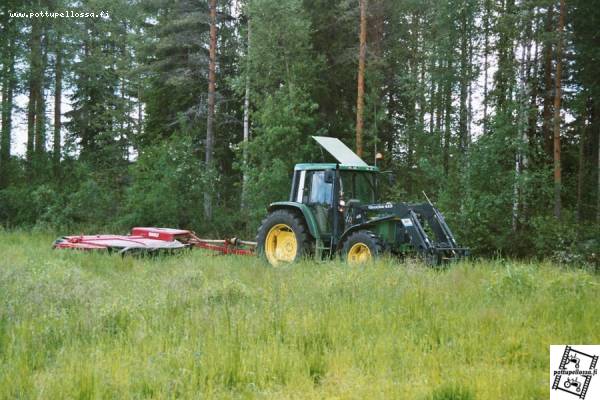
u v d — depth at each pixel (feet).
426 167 56.54
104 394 15.46
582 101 61.98
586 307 24.17
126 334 20.52
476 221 51.83
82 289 26.43
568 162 77.51
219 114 78.07
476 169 53.01
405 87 72.95
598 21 55.52
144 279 31.35
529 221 52.03
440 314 22.99
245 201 63.36
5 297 24.90
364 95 69.62
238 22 79.92
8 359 17.81
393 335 20.24
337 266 33.71
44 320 21.56
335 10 70.90
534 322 22.31
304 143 66.54
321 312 22.79
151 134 82.12
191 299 25.32
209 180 64.54
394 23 76.48
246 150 64.75
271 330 20.77
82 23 86.79
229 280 28.12
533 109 55.26
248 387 16.21
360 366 17.88
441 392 15.35
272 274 32.96
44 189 65.82
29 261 35.45
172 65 79.10
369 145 68.39
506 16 57.21
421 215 37.50
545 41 57.47
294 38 67.41
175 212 62.64
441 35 65.67
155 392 15.62
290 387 16.37
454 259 35.58
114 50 94.94
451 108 67.62
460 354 19.02
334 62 73.05
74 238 45.55
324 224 42.09
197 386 16.31
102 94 86.74
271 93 70.74
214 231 63.72
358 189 42.68
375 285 27.99
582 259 44.62
